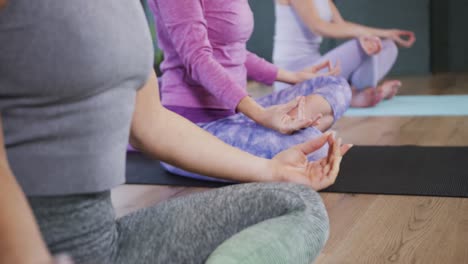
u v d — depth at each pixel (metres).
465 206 1.98
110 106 0.87
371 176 2.42
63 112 0.83
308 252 0.82
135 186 2.56
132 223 0.98
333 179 1.25
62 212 0.85
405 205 2.03
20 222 0.56
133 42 0.89
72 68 0.81
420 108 4.49
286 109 2.28
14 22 0.78
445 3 7.25
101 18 0.84
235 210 0.95
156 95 1.16
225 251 0.74
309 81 2.77
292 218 0.85
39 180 0.83
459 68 7.32
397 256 1.58
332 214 1.98
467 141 3.12
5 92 0.80
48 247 0.85
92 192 0.87
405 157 2.75
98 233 0.89
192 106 2.51
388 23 7.21
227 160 1.20
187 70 2.34
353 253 1.61
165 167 2.79
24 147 0.82
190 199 1.00
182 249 0.93
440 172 2.42
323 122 2.61
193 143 1.18
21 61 0.79
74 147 0.85
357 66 4.63
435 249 1.61
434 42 7.34
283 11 4.57
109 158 0.88
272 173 1.23
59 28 0.80
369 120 4.05
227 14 2.46
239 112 2.40
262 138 2.35
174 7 2.28
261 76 2.96
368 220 1.89
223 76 2.27
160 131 1.15
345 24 4.54
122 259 0.92
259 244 0.76
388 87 4.96
